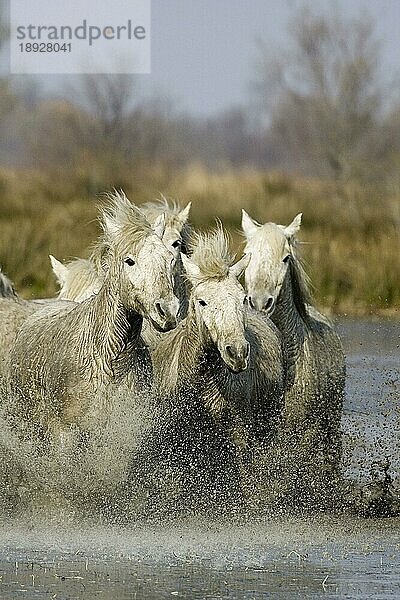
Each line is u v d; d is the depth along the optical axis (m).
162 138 194.25
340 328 68.94
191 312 33.25
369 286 78.12
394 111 149.62
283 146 172.25
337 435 39.81
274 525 34.97
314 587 29.19
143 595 28.44
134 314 32.31
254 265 37.75
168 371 34.75
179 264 37.12
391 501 37.78
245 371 34.56
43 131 183.38
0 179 135.62
